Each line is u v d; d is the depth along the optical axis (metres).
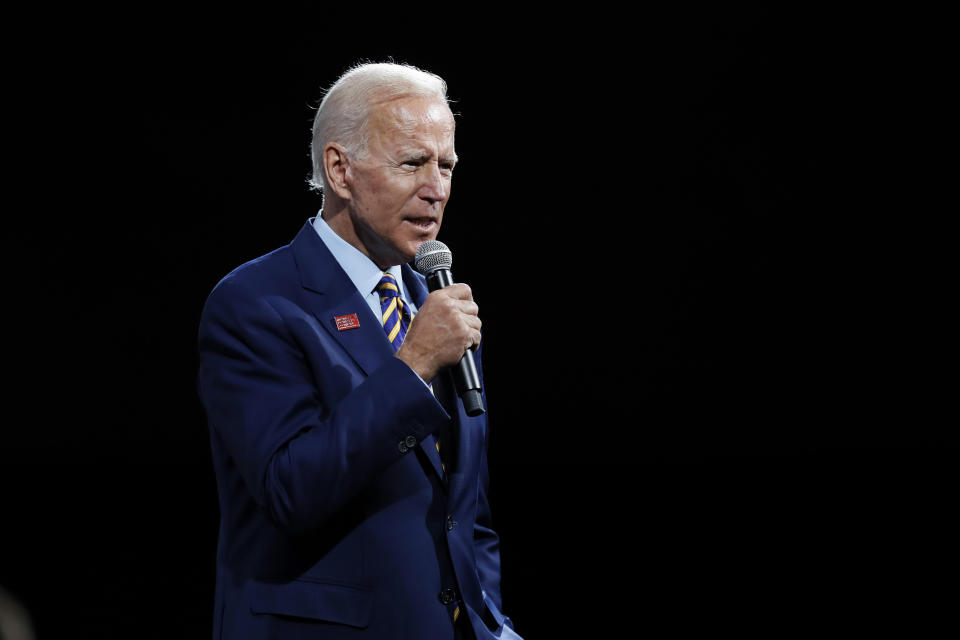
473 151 24.09
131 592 14.76
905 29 23.12
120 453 24.61
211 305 4.26
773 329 24.62
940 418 24.08
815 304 24.47
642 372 24.91
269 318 4.18
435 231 4.53
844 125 23.75
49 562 16.42
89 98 23.86
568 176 24.28
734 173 24.20
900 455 24.23
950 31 22.95
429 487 4.27
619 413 24.95
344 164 4.42
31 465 24.41
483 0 23.55
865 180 23.88
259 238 24.19
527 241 24.48
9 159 23.89
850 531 17.98
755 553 16.73
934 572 15.24
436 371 4.07
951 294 23.81
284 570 4.12
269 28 23.55
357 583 4.07
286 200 24.06
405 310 4.65
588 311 24.77
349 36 23.44
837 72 23.58
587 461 25.03
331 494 3.83
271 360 4.13
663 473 23.97
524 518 19.81
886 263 24.06
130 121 23.98
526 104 23.94
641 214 24.39
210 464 24.75
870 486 21.59
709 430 24.88
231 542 4.33
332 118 4.47
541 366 24.91
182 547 17.48
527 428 25.08
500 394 24.97
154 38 23.69
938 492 20.81
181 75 23.83
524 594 14.78
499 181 24.25
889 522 18.56
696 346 24.83
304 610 4.02
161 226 24.33
